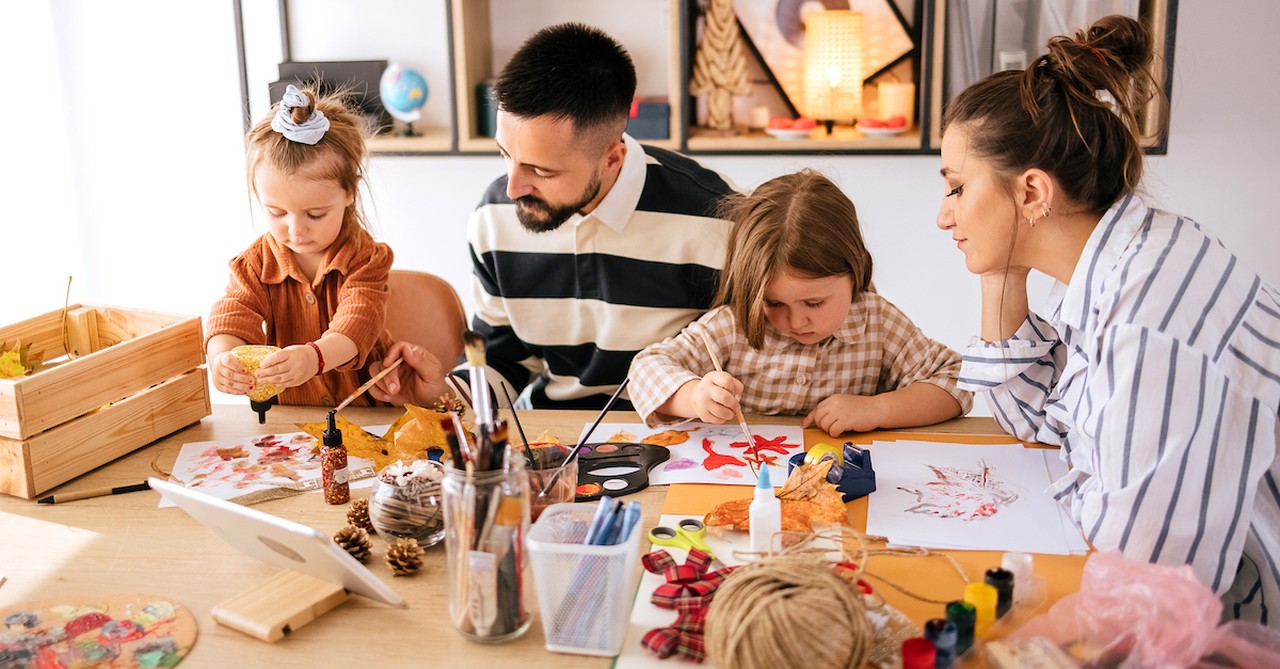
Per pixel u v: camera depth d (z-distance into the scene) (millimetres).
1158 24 2400
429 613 1003
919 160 2723
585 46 1453
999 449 1365
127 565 1101
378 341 1664
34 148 3131
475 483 917
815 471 1188
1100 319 1088
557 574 913
